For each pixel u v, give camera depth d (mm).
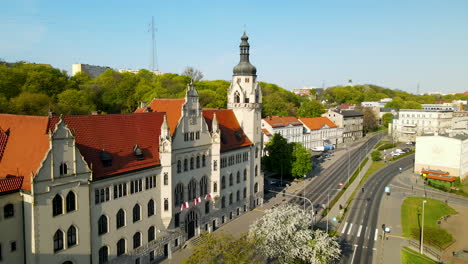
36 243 44750
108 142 56594
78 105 113875
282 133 162625
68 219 48000
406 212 93875
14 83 115125
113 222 54594
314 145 190875
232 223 82438
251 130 90375
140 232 59500
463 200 109062
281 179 116750
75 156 48188
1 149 50656
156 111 75312
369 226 83625
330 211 92875
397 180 127750
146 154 61250
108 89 157250
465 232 85438
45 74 122688
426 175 126938
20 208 45406
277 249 57500
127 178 56375
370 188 116500
